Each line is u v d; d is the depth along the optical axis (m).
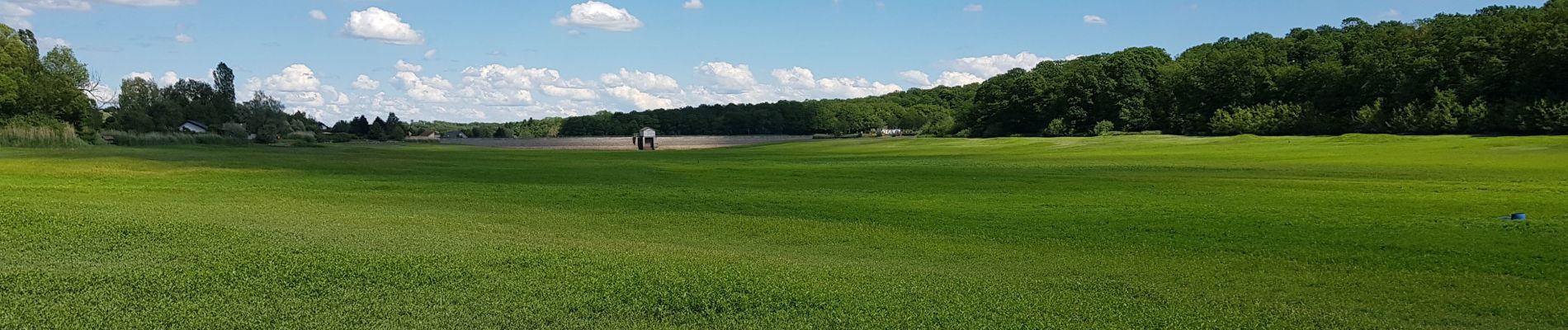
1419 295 14.66
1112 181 40.03
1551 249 19.23
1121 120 146.88
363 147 110.88
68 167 46.47
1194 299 14.14
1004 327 11.99
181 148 81.19
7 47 97.38
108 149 73.19
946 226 24.03
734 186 38.50
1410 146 68.56
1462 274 16.72
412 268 14.90
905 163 61.00
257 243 17.11
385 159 65.75
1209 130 129.75
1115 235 22.28
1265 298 14.36
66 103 102.94
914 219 25.50
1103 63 159.25
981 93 178.50
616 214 26.58
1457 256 18.67
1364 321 12.71
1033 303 13.48
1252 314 12.98
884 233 22.67
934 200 31.09
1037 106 162.00
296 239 17.81
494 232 21.30
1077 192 34.34
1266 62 135.38
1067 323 12.28
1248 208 27.98
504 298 13.00
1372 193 32.34
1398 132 101.25
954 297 13.66
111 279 13.58
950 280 15.19
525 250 17.25
